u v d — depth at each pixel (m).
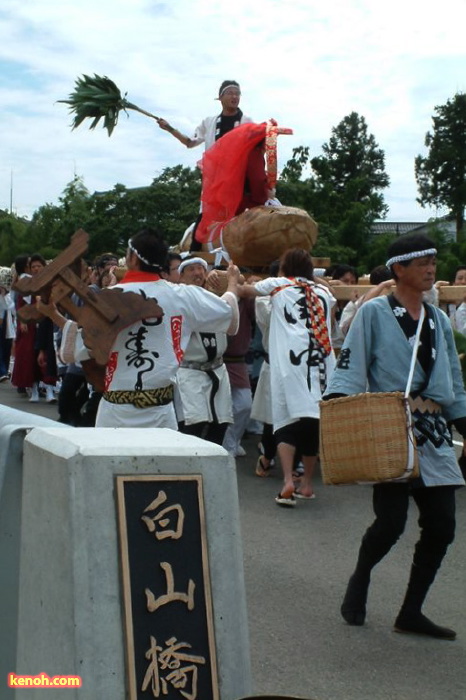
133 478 2.45
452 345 4.60
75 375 9.08
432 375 4.42
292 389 6.91
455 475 4.44
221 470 2.56
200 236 9.55
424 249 4.43
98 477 2.41
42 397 13.10
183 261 8.13
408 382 4.39
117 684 2.37
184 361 7.38
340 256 27.06
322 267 10.29
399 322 4.48
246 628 2.56
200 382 7.38
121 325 4.71
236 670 2.52
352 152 52.00
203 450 2.56
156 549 2.46
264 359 7.83
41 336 11.55
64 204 36.62
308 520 6.72
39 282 4.66
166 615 2.45
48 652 2.46
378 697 3.98
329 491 7.58
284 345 6.99
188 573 2.49
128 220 30.03
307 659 4.35
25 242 38.22
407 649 4.50
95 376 4.99
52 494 2.48
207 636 2.48
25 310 5.00
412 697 3.99
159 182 31.25
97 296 4.71
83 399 9.37
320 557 5.89
